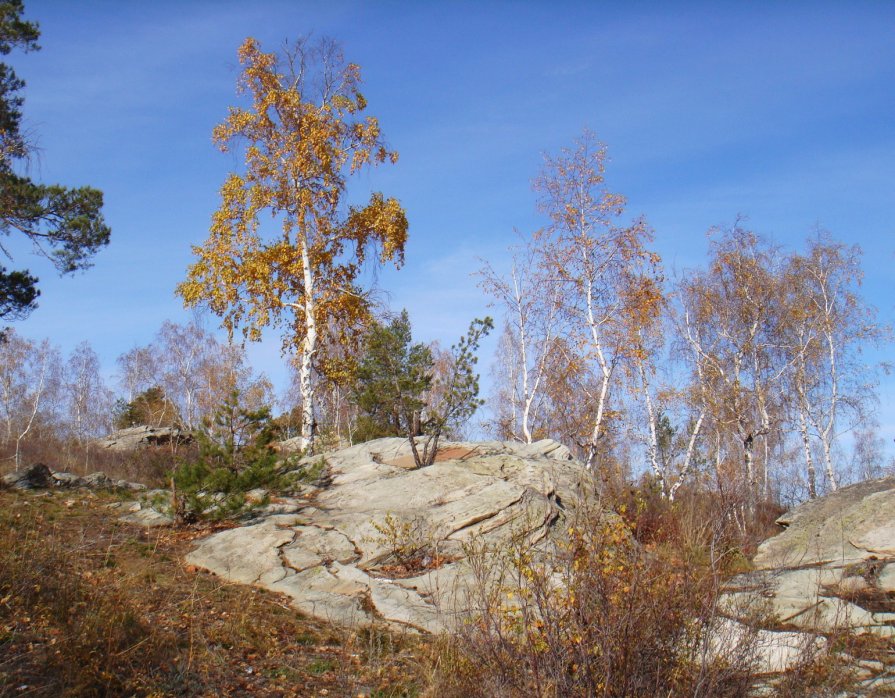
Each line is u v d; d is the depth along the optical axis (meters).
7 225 18.64
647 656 4.97
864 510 10.37
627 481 7.53
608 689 4.80
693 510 6.93
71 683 5.50
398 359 15.80
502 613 5.45
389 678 6.57
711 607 5.22
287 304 20.89
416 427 16.06
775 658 6.15
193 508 11.59
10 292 18.56
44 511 11.73
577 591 5.13
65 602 6.63
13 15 19.44
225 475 12.00
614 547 5.43
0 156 18.81
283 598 9.08
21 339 43.28
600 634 4.92
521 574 5.61
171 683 5.88
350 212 21.61
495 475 12.94
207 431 12.77
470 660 5.57
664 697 4.93
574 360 20.98
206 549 10.52
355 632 7.82
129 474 19.95
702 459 9.08
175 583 8.88
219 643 7.00
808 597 7.90
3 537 8.09
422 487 12.70
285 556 10.27
